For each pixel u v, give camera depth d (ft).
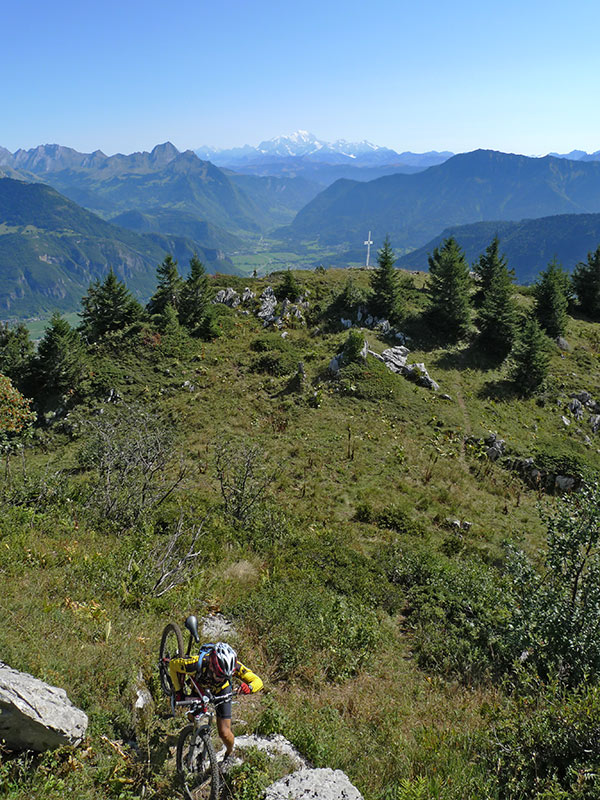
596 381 162.81
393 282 180.65
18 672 19.81
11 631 24.79
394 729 27.86
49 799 16.19
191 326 179.93
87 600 33.19
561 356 175.52
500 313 166.20
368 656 38.45
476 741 25.35
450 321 175.11
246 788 18.17
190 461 101.09
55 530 46.73
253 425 122.62
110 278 177.78
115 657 25.79
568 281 224.33
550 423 141.08
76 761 17.72
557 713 23.53
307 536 67.26
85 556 39.24
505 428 132.46
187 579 41.81
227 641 33.55
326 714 28.45
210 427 120.57
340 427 123.13
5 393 85.46
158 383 145.59
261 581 47.21
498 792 21.09
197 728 17.63
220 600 41.27
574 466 110.42
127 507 55.88
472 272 209.77
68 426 129.59
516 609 36.04
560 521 36.27
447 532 86.48
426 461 113.50
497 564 73.26
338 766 23.06
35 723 17.03
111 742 19.43
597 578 34.17
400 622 47.93
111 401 138.21
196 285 181.06
